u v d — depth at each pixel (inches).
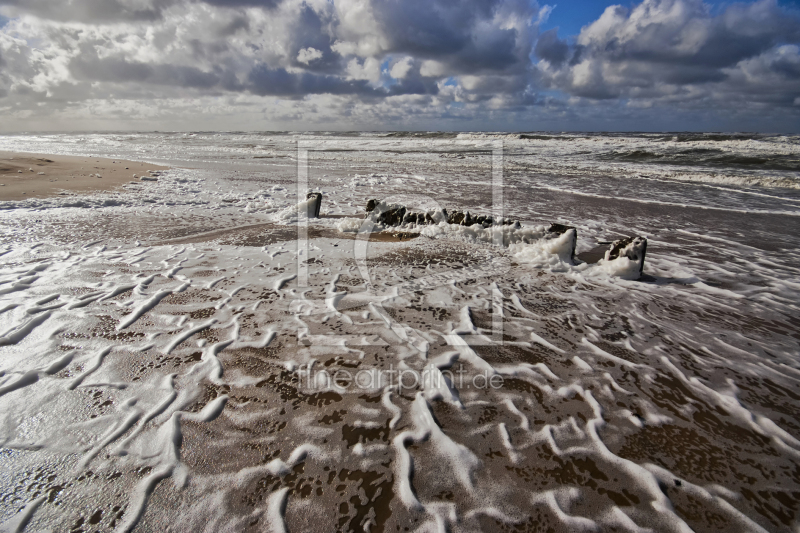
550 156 775.1
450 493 76.2
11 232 235.5
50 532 66.5
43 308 143.9
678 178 525.3
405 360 119.7
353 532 67.9
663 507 74.2
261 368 113.8
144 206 321.4
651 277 198.1
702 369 119.2
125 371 110.0
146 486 75.5
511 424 94.8
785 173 516.4
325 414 96.2
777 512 73.5
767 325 147.9
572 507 73.8
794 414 100.1
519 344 131.3
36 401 97.1
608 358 124.3
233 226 270.2
